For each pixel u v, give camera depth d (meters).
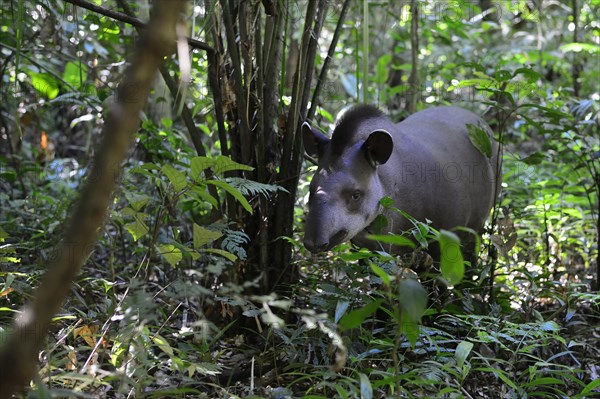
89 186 1.79
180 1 1.73
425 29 7.14
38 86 5.96
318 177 3.84
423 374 3.03
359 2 6.43
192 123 4.04
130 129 1.75
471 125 4.41
